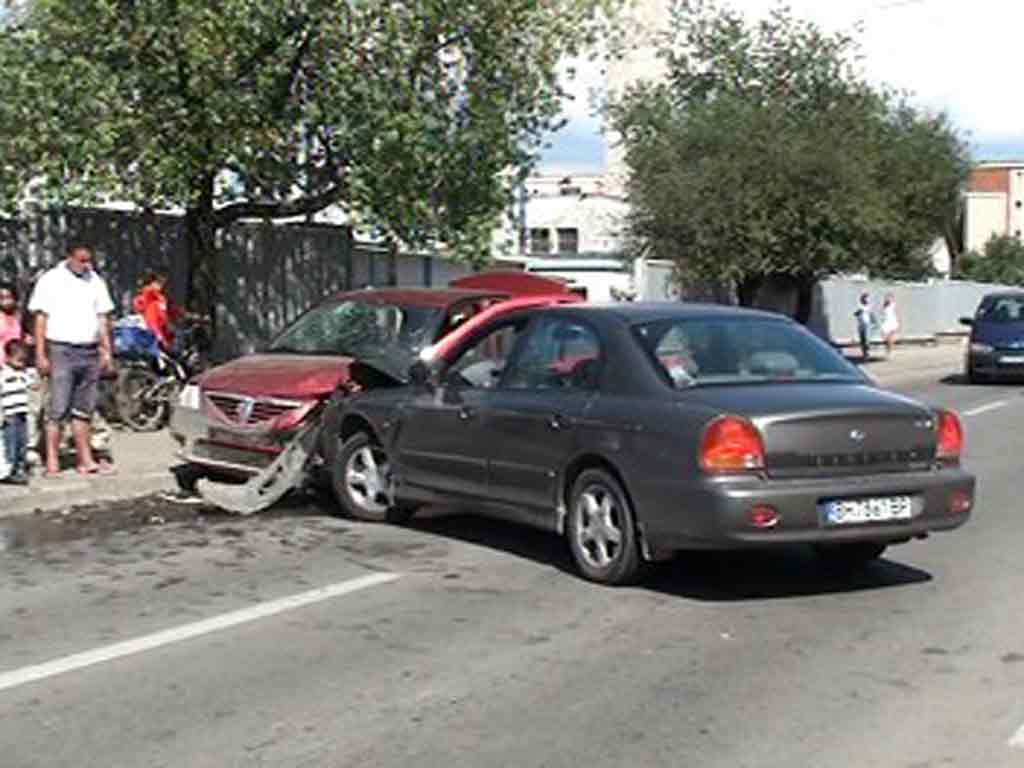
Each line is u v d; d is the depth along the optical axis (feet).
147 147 49.57
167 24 48.83
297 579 26.73
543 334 28.55
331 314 39.42
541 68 56.59
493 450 28.50
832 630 22.86
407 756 16.72
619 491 25.44
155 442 46.29
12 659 21.01
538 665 20.67
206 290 57.67
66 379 38.14
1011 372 84.33
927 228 125.08
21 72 48.37
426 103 54.75
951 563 28.63
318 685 19.63
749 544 23.65
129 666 20.61
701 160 97.66
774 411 24.04
